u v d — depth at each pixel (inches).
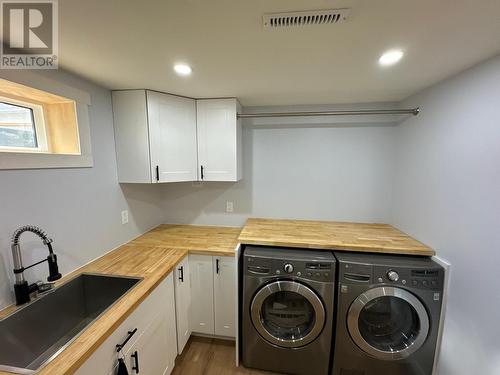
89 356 34.8
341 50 46.0
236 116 80.8
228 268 73.7
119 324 41.4
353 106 87.5
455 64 51.4
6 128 50.5
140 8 32.8
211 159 83.9
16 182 45.5
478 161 50.0
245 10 33.4
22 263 46.4
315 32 39.5
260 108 92.9
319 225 87.4
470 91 52.4
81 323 56.2
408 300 59.6
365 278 61.0
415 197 72.8
